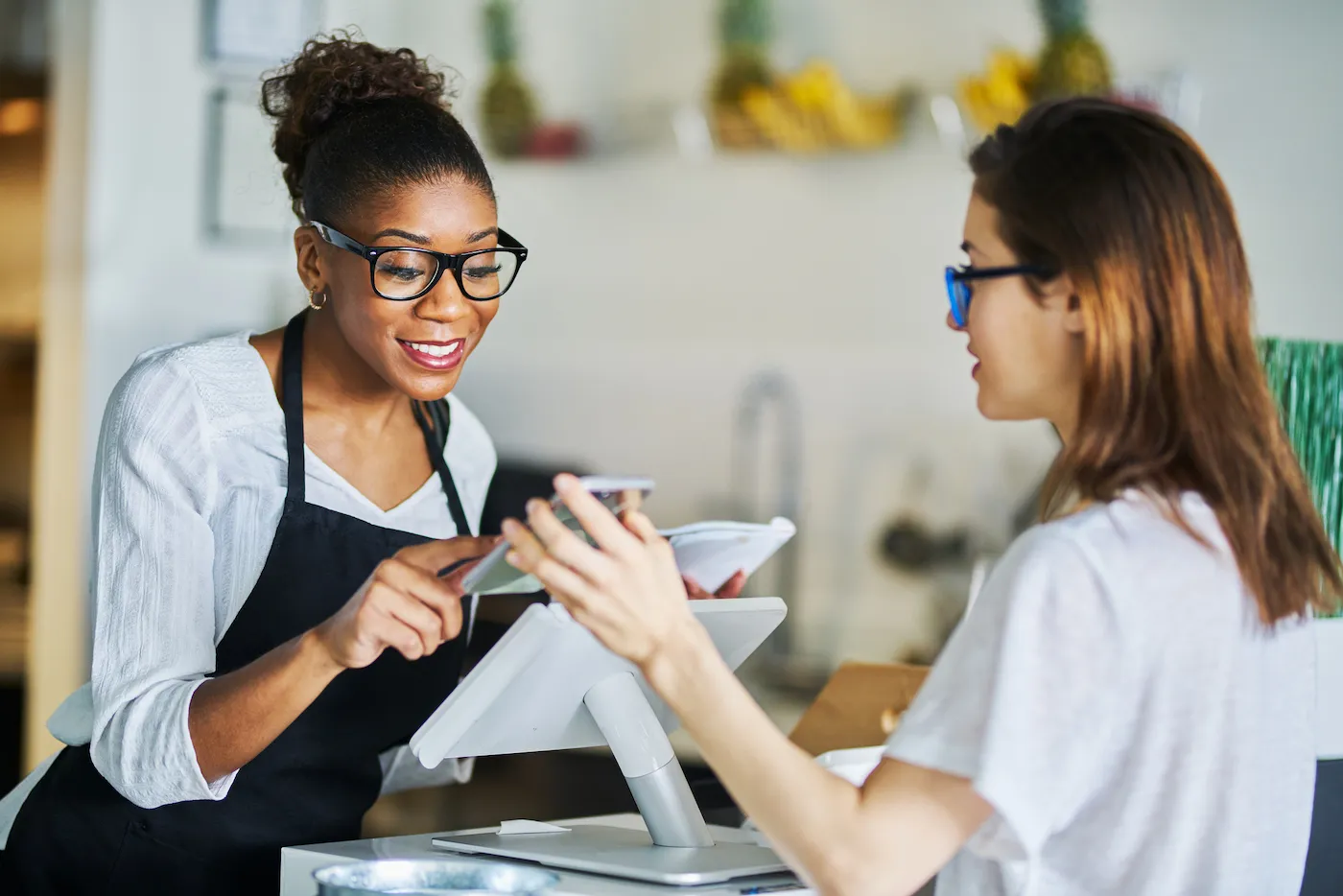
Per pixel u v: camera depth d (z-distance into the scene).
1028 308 1.00
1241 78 3.35
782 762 0.93
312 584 1.44
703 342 3.72
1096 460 0.97
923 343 3.58
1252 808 0.95
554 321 3.80
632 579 0.93
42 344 3.62
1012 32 3.44
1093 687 0.91
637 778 1.24
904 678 1.74
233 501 1.40
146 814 1.39
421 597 1.12
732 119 3.57
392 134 1.36
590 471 3.78
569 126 3.73
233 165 3.57
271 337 1.49
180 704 1.23
